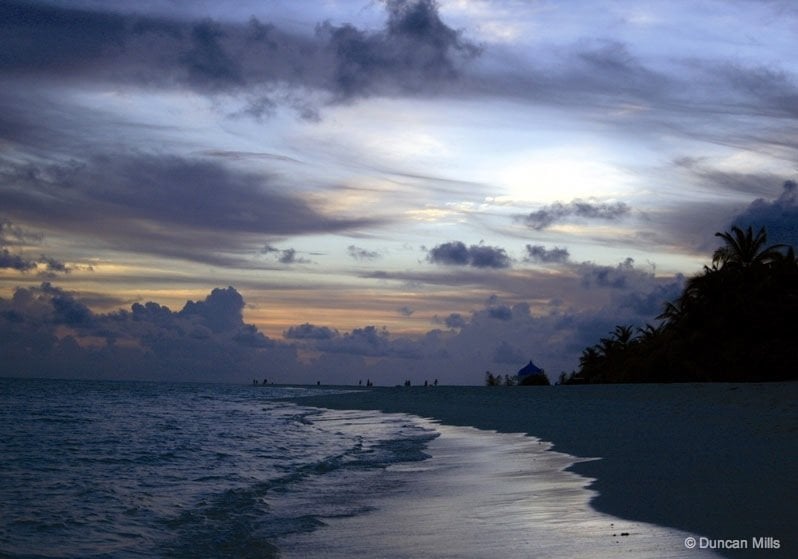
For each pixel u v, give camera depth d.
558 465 15.96
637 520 9.62
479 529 9.88
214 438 28.66
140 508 13.46
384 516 11.45
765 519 9.20
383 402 59.34
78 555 9.91
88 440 28.16
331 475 16.72
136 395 96.44
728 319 47.22
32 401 70.69
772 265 48.09
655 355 53.28
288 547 9.69
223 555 9.73
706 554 7.77
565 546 8.55
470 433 27.33
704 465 14.05
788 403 24.86
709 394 31.66
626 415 28.69
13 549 10.30
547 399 43.31
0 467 19.75
